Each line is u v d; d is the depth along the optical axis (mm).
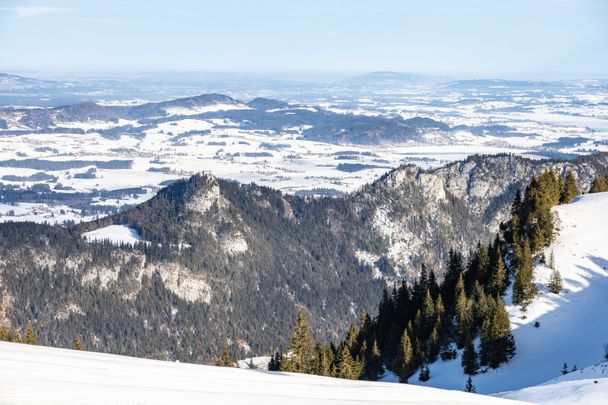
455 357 120875
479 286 130000
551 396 74000
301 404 56625
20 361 61281
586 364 104875
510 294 129125
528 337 116562
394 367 124625
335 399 60688
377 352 130500
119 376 60344
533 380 106062
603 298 123125
